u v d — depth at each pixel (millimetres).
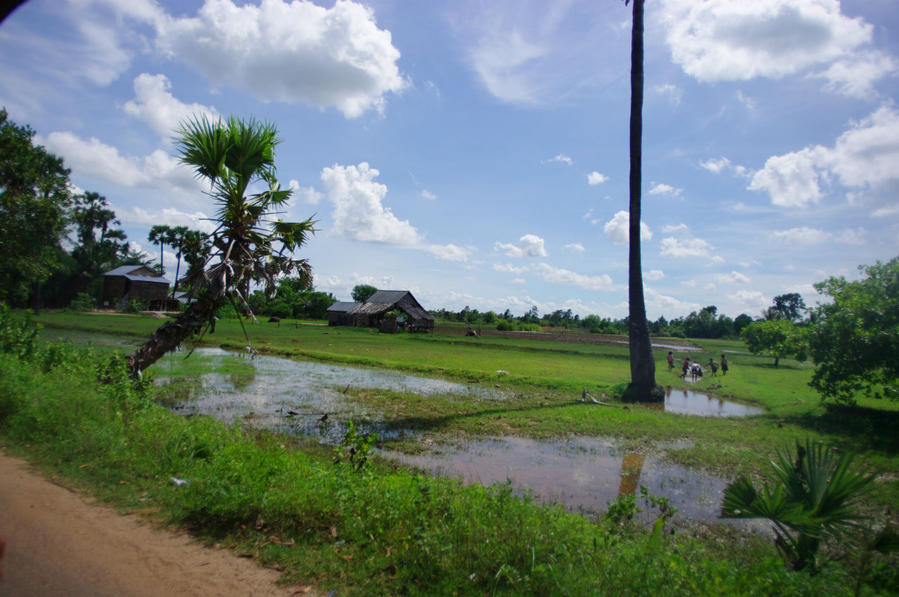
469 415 13461
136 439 6727
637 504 7227
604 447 10750
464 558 4008
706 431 12531
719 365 36312
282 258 11594
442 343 45469
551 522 4648
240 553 4070
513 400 16484
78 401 7531
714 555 5246
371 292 99625
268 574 3768
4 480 5125
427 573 3811
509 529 4332
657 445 11039
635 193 19203
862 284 14805
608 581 3592
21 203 22734
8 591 3139
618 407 16297
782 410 16406
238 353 27281
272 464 5707
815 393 20641
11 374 8219
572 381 20344
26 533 4012
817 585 3514
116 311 64062
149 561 3797
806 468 4461
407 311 62875
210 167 10859
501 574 3807
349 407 13898
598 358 37875
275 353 28125
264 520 4551
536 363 30625
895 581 3797
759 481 8531
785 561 4449
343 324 70125
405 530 4391
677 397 20406
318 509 4715
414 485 5410
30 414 7008
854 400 15594
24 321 12820
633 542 4590
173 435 6898
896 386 14250
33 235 23875
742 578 3357
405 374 22484
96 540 4047
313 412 12977
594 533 4781
